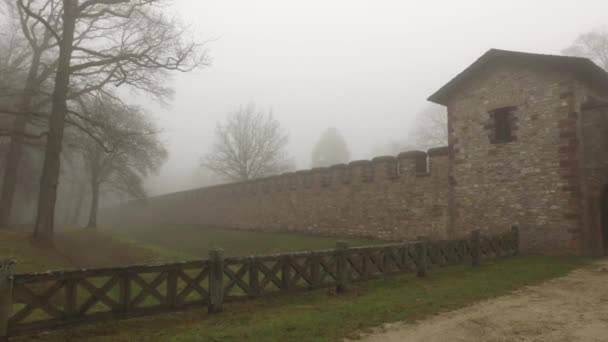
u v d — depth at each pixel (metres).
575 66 12.45
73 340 4.89
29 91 15.54
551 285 8.19
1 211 19.30
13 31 18.75
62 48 14.36
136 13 15.80
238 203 27.02
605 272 9.50
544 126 13.02
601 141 12.34
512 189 13.61
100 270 5.25
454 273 9.51
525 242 13.14
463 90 15.36
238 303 6.76
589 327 5.45
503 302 6.82
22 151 22.97
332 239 18.34
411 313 6.11
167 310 5.74
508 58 14.06
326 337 5.02
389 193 17.28
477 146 14.69
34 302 4.78
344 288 7.66
